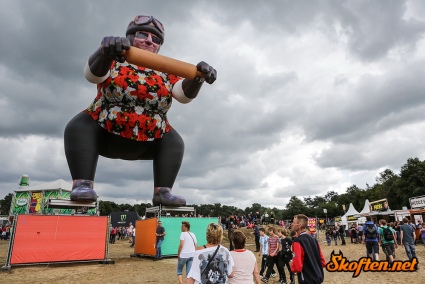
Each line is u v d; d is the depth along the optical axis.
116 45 9.21
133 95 11.41
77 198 10.90
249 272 3.73
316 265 3.72
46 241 11.26
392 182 54.00
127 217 43.84
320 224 48.00
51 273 9.88
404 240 10.19
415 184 45.25
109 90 11.27
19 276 9.39
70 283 8.38
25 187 34.91
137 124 11.60
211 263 3.53
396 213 24.23
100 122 11.52
